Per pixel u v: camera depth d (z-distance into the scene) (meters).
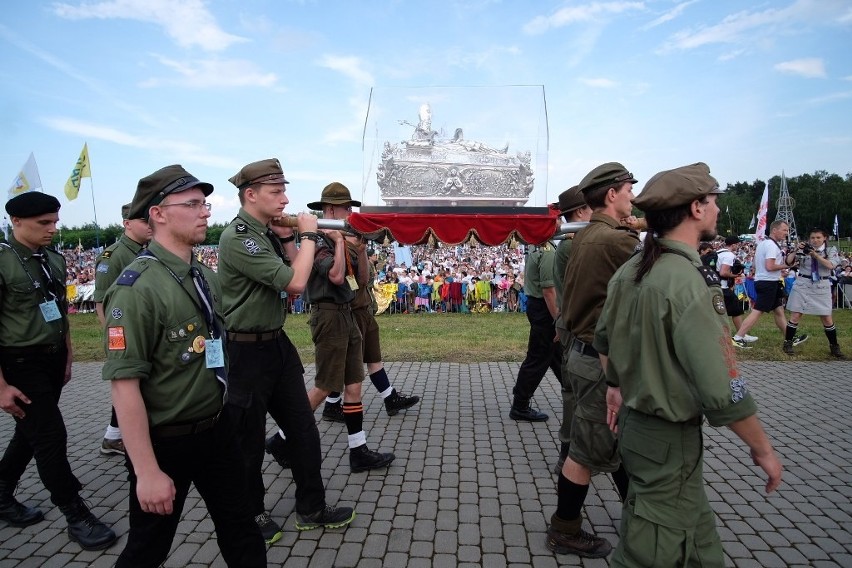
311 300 4.25
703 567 2.10
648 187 2.20
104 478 4.37
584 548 3.17
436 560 3.16
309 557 3.20
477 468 4.41
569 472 3.12
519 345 9.17
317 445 3.50
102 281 4.39
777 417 5.43
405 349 8.91
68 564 3.18
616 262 2.91
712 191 2.14
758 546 3.24
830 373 7.05
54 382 3.64
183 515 3.73
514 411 5.52
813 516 3.59
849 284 13.68
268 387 3.32
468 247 24.67
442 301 14.70
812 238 7.83
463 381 7.02
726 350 1.95
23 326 3.38
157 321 2.17
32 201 3.45
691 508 2.10
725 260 9.15
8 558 3.25
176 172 2.36
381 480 4.21
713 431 5.18
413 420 5.57
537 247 4.98
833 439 4.87
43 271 3.56
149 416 2.22
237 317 3.23
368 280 5.41
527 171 5.03
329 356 4.20
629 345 2.17
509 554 3.21
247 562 2.54
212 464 2.44
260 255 3.15
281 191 3.29
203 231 2.38
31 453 3.70
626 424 2.26
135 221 4.42
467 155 5.01
